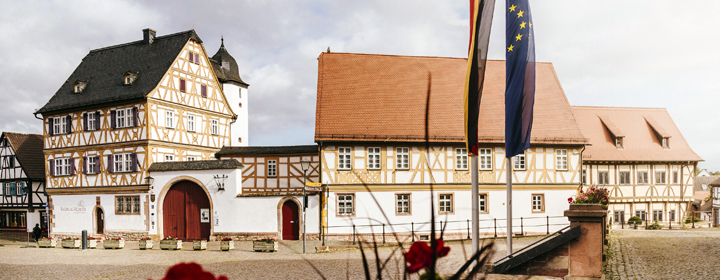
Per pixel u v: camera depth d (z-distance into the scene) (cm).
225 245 2166
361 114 2572
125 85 3006
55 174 3191
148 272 1529
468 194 2538
